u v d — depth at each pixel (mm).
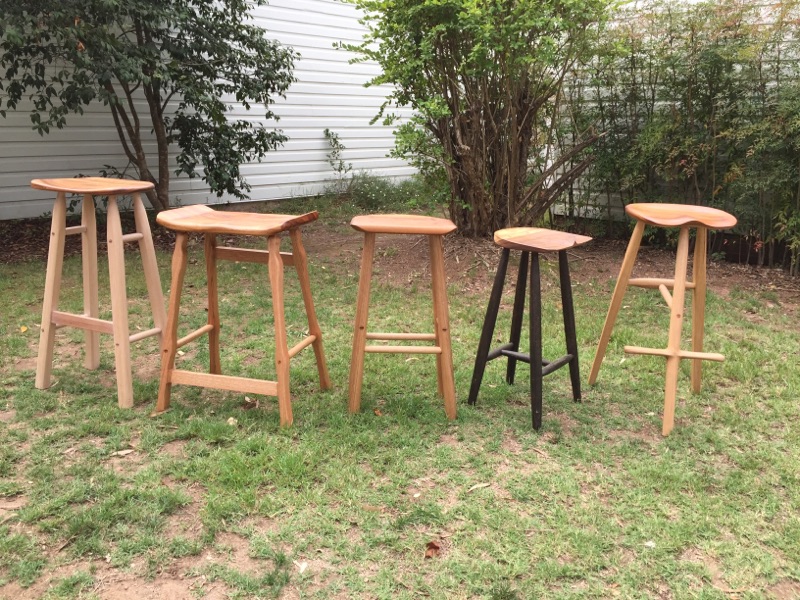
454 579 2102
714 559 2232
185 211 3248
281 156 9406
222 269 6008
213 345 3531
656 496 2562
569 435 3043
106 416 3111
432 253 3025
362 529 2334
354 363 3148
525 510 2469
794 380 3619
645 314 4801
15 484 2562
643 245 6758
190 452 2799
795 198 5492
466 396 3432
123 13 6094
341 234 7676
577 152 6043
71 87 6094
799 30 5250
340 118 10078
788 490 2621
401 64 5426
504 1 4867
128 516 2365
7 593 2020
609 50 5895
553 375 3727
